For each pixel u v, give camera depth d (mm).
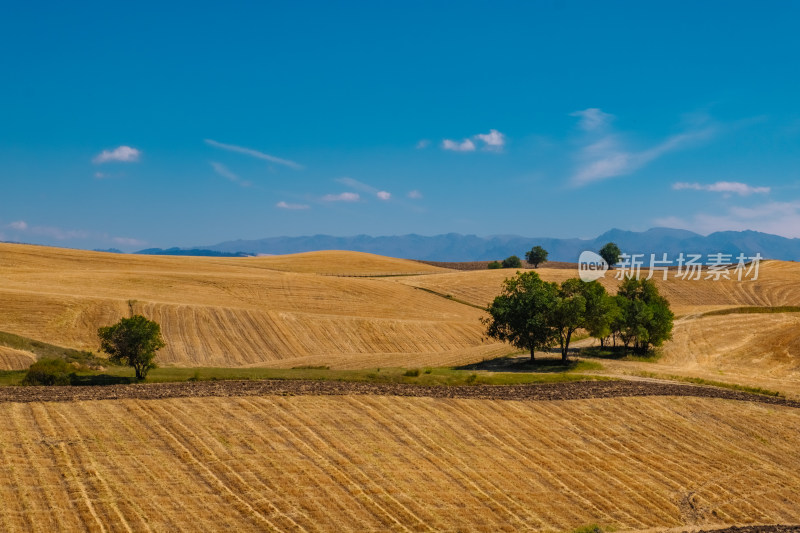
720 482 32812
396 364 65375
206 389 41281
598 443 36750
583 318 66125
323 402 39781
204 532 24125
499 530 26062
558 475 32094
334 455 31922
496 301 67562
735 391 49875
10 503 25016
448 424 37781
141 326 45406
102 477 27719
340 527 25344
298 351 69688
